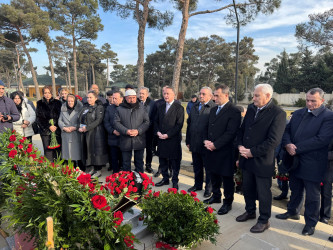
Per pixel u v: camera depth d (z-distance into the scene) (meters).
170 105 4.15
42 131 4.95
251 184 3.12
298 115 3.18
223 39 59.69
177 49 11.05
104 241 1.78
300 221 3.29
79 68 66.94
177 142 4.18
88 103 4.82
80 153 4.85
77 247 1.87
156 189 4.29
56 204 1.81
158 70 63.56
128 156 4.21
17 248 2.49
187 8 10.71
